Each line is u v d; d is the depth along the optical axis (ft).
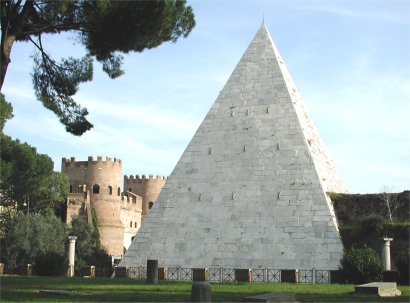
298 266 131.95
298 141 143.64
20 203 273.33
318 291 91.20
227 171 146.72
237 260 137.59
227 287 97.35
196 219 144.77
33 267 143.95
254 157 145.59
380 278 113.70
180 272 140.46
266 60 154.81
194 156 150.92
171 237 144.97
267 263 134.82
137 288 91.30
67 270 144.66
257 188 142.72
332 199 146.41
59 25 89.76
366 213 143.74
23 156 257.55
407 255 113.39
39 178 262.88
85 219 316.40
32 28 88.94
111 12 85.56
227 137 149.79
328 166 159.43
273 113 148.25
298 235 135.03
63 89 103.50
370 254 116.57
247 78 154.30
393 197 142.72
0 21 81.87
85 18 88.58
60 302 65.46
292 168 141.59
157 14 87.76
